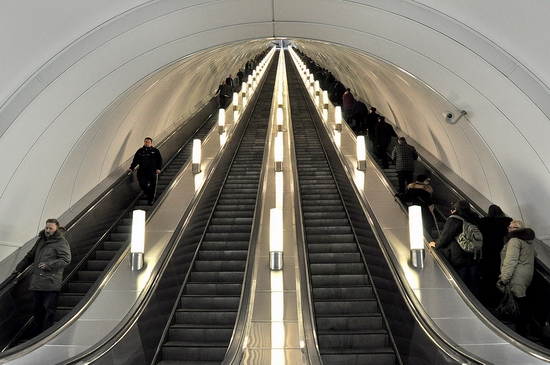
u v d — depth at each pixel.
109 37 8.59
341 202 12.52
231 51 23.02
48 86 8.23
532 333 7.17
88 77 9.07
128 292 7.42
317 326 7.84
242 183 14.42
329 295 8.68
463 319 6.45
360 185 11.77
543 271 7.17
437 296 7.05
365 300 8.36
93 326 6.52
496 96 8.50
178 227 9.24
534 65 7.55
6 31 7.12
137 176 12.82
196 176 13.00
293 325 6.77
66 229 9.38
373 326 7.88
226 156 14.94
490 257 8.06
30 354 5.86
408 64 10.38
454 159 12.05
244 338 6.34
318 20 10.41
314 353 5.90
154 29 9.34
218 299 8.69
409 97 13.90
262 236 9.86
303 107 23.95
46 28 7.59
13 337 7.42
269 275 8.21
